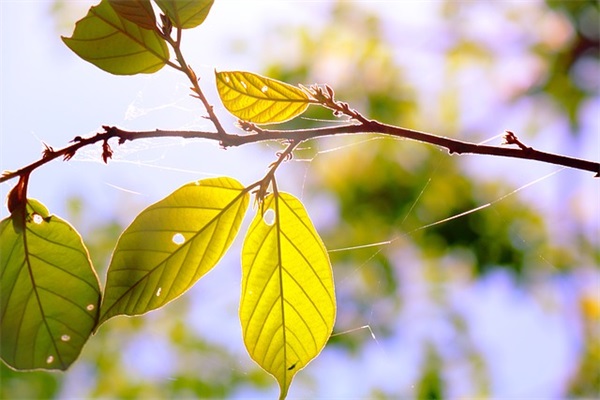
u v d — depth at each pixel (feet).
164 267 2.72
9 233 2.67
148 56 2.71
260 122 2.73
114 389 5.99
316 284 2.76
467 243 5.88
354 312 6.02
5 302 2.68
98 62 2.70
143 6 2.68
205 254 2.73
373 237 6.02
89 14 2.69
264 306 2.77
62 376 5.87
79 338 2.69
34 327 2.68
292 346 2.77
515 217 6.01
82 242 2.70
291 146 2.73
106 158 2.65
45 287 2.69
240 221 2.74
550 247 6.00
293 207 2.75
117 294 2.70
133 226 2.71
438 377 6.05
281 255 2.76
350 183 5.98
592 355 5.85
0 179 2.65
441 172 6.03
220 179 2.73
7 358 2.67
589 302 5.90
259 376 6.07
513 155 2.74
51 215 2.69
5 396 5.64
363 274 6.04
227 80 2.70
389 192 5.96
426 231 5.94
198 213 2.72
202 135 2.68
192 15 2.70
